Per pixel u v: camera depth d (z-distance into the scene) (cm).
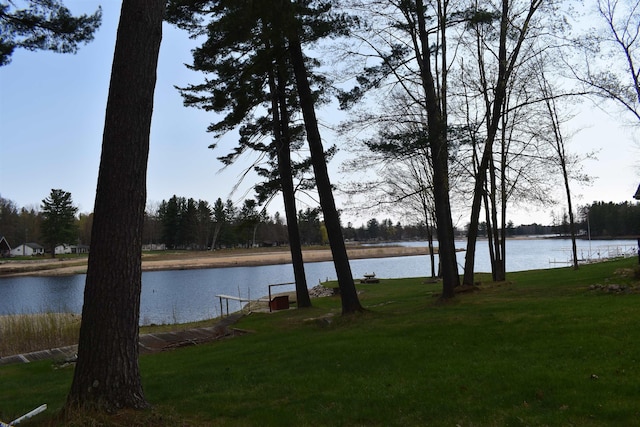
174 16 1409
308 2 1305
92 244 548
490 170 1762
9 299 3684
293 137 1772
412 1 1387
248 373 784
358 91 1416
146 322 2300
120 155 555
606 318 865
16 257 9631
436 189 1416
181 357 1073
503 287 1623
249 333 1347
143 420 502
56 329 1655
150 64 584
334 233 1305
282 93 1691
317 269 6134
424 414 522
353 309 1283
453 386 598
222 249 11456
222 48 1416
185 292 3750
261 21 1165
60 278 5753
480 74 1880
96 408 503
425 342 848
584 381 562
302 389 655
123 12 586
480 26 1592
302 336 1105
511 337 817
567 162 2105
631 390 520
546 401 522
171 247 10981
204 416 572
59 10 961
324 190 1305
